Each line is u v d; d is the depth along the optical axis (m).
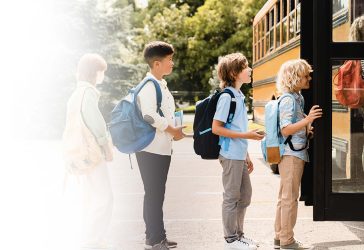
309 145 6.22
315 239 6.14
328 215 5.79
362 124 5.79
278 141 5.41
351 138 5.79
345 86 5.72
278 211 5.67
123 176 11.68
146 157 5.38
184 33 47.91
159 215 5.46
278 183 10.48
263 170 12.55
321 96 5.73
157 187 5.41
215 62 47.44
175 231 6.64
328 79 5.73
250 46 45.25
